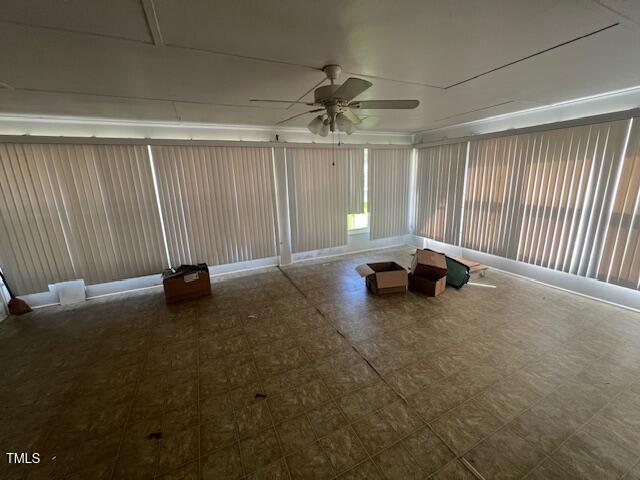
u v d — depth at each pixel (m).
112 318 3.28
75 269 3.62
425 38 1.59
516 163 3.81
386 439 1.69
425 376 2.20
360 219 5.58
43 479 1.53
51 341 2.87
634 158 2.79
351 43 1.63
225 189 4.25
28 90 2.24
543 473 1.48
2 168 3.14
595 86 2.59
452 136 4.77
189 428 1.81
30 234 3.37
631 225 2.89
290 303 3.52
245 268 4.73
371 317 3.11
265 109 3.12
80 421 1.90
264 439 1.71
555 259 3.55
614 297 3.17
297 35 1.52
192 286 3.67
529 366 2.27
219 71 2.01
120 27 1.38
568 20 1.41
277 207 4.70
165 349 2.66
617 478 1.45
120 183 3.64
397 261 5.04
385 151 5.36
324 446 1.66
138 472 1.55
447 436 1.69
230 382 2.20
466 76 2.24
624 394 1.97
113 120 3.45
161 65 1.87
